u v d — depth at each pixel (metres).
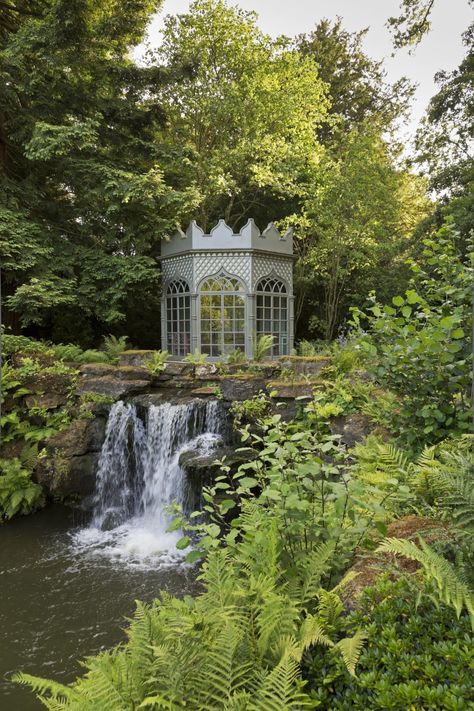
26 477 8.90
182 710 2.00
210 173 15.97
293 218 15.38
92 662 2.54
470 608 1.84
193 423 9.03
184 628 2.36
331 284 16.34
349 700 1.97
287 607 2.48
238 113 16.23
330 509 3.44
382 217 15.52
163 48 16.59
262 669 2.21
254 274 12.80
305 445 3.47
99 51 13.34
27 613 5.51
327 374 8.45
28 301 11.45
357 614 2.31
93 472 9.47
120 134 14.11
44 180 14.69
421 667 1.91
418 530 3.01
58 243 13.38
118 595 5.88
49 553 7.19
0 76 11.77
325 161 16.02
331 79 24.86
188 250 12.71
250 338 12.67
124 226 13.85
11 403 9.68
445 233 5.67
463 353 4.89
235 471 7.62
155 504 8.78
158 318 17.83
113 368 10.30
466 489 2.68
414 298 5.02
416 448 4.90
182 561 6.86
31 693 4.27
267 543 2.96
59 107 13.10
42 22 12.11
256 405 8.59
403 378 4.98
